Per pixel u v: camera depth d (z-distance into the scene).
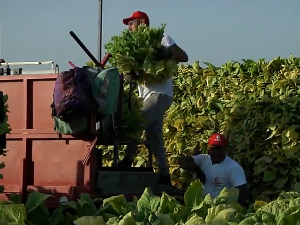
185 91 11.37
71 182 7.12
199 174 8.42
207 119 10.52
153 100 8.23
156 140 8.25
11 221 5.51
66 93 6.75
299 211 4.98
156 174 7.66
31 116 7.32
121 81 7.57
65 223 6.12
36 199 6.06
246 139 9.84
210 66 11.42
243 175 8.27
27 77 7.33
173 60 8.09
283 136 9.54
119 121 7.52
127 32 8.03
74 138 7.12
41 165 7.27
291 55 10.75
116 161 7.58
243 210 6.18
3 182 7.40
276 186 9.47
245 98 10.48
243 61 11.13
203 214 5.74
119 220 5.31
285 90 10.07
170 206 5.82
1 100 6.27
